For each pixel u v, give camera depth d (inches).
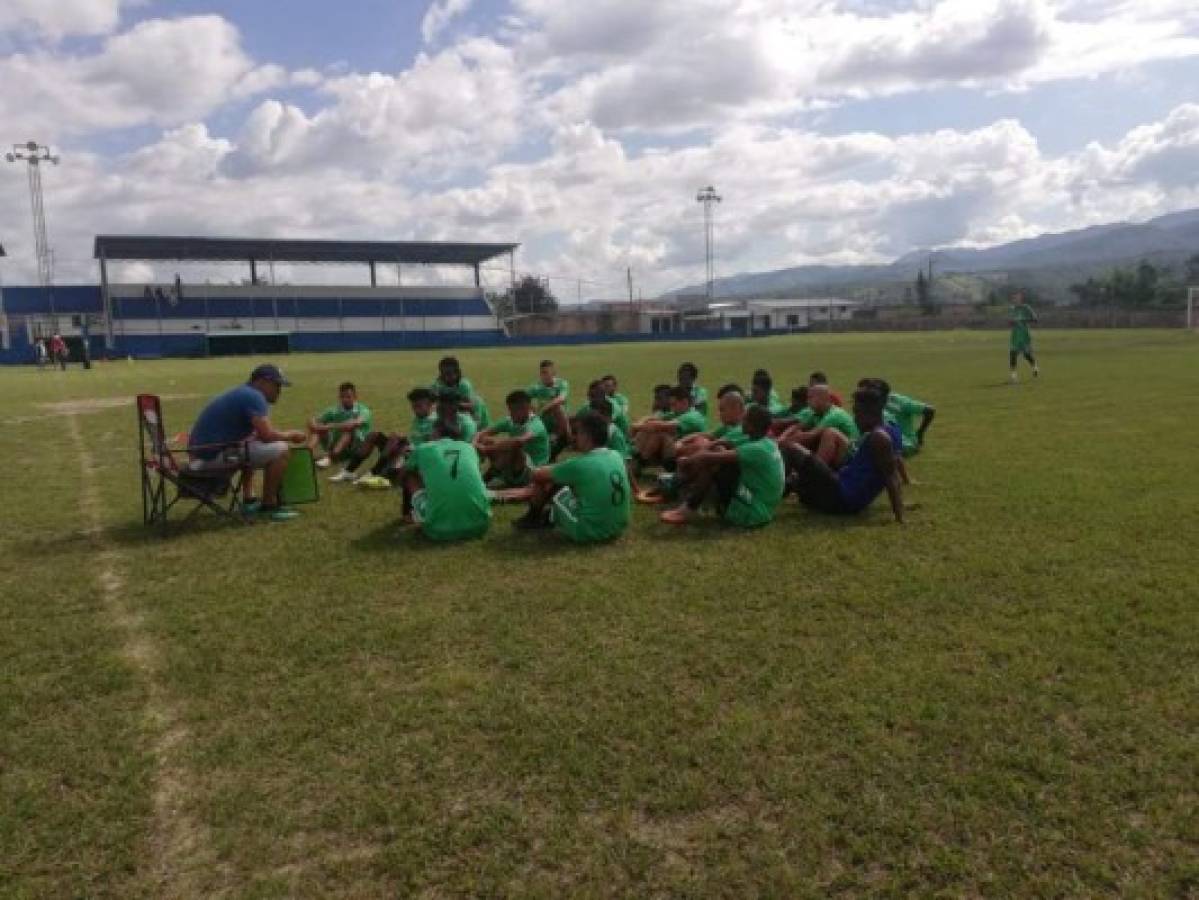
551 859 117.6
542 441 358.9
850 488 291.0
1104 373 875.4
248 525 305.7
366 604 217.6
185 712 162.1
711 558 249.0
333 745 148.6
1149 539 254.7
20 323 2733.8
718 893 111.0
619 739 147.6
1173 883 110.3
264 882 115.0
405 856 119.3
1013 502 307.7
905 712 153.2
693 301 4746.6
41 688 173.5
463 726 153.3
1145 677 164.4
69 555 271.9
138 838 124.8
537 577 235.3
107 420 684.7
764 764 138.4
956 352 1419.8
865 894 110.1
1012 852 116.5
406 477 294.2
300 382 1082.1
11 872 117.6
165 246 2600.9
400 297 3319.4
